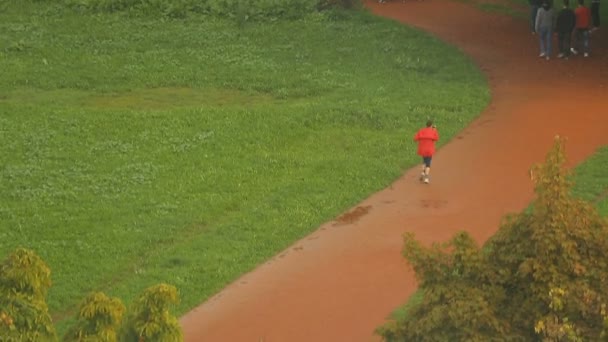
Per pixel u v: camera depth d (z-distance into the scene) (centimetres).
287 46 12156
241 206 7844
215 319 6241
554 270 4456
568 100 10306
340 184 8231
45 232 7338
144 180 8319
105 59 11725
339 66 11450
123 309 4438
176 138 9219
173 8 13325
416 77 11112
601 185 7956
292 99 10481
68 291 6506
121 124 9569
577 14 11850
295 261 6981
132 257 7025
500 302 4547
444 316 4516
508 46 12494
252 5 13362
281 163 8662
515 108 10075
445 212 7744
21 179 8312
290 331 6081
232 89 10806
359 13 13550
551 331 4312
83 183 8269
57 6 13625
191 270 6788
